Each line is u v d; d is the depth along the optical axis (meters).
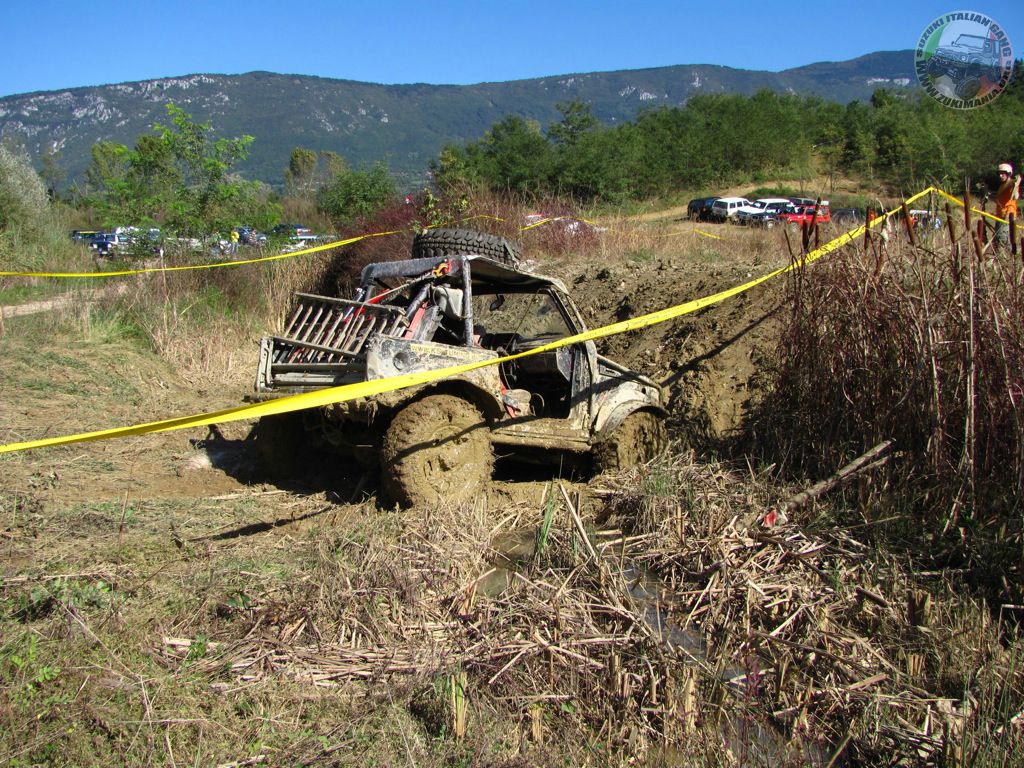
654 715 3.35
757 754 3.18
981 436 5.05
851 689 3.50
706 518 5.21
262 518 5.36
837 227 9.48
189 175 14.72
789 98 49.34
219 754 2.93
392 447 5.34
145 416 8.06
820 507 5.18
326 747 3.00
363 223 14.69
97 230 23.75
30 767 2.79
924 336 5.33
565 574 4.50
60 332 10.09
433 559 4.53
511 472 6.96
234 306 12.16
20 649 3.42
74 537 4.80
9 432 6.96
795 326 6.33
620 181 32.41
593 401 6.42
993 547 4.54
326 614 3.90
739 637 3.89
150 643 3.54
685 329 8.95
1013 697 3.47
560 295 6.53
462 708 3.17
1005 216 6.53
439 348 5.52
